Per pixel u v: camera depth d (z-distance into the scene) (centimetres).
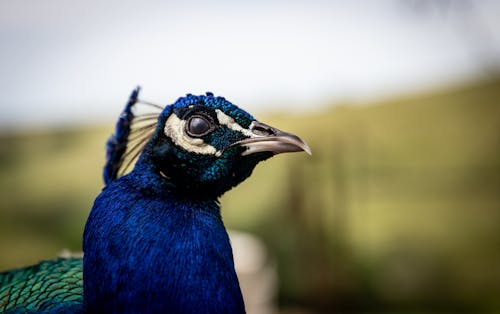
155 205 250
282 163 1337
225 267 247
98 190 1433
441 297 977
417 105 1884
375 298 988
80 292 297
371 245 1094
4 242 1130
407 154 1520
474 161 1434
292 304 973
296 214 1012
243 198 1201
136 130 323
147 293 230
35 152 1772
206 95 277
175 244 239
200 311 234
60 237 1174
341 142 1122
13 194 1401
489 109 1739
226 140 272
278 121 1798
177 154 266
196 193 265
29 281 316
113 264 233
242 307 253
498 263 1045
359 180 1229
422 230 1152
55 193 1402
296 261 993
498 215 1198
